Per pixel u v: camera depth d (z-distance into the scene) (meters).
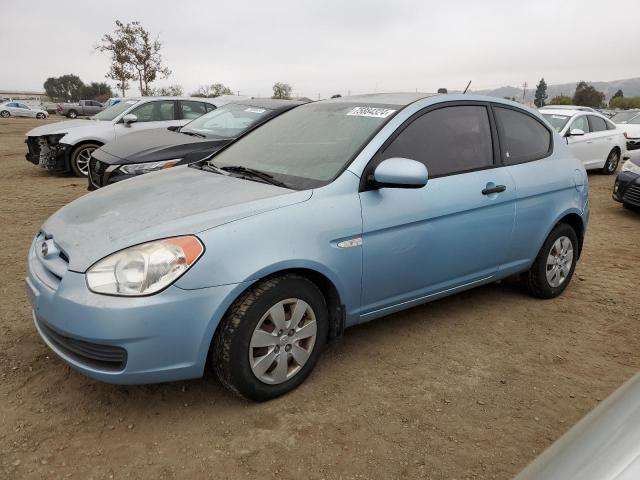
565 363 3.46
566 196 4.33
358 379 3.15
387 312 3.39
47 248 2.84
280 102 8.10
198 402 2.87
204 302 2.52
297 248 2.77
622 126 15.80
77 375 3.07
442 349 3.56
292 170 3.30
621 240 6.62
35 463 2.37
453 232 3.51
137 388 2.97
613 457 1.15
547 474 1.20
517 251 4.05
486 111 3.94
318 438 2.60
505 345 3.66
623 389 1.42
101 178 6.92
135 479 2.30
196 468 2.38
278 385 2.87
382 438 2.62
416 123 3.47
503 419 2.83
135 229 2.65
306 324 2.92
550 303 4.44
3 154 14.27
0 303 4.00
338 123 3.62
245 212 2.74
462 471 2.43
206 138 7.24
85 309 2.43
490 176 3.74
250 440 2.57
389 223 3.14
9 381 2.98
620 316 4.23
